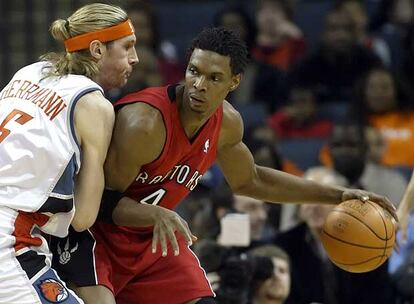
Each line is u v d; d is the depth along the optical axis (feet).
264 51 68.74
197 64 30.73
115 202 31.24
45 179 30.01
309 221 45.03
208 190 54.24
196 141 32.09
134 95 31.86
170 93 31.55
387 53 69.21
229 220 40.06
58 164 29.94
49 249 31.68
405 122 60.59
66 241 32.01
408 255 45.65
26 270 29.81
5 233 29.73
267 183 35.29
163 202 32.63
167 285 32.81
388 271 46.68
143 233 32.83
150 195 32.35
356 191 34.86
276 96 66.33
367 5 75.46
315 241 46.09
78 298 30.63
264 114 64.28
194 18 73.92
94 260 31.99
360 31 68.08
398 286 45.42
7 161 30.19
